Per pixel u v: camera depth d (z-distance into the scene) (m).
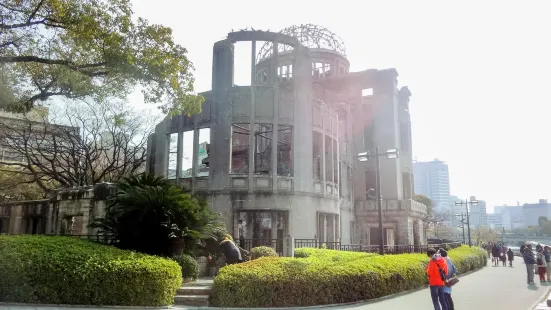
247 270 12.27
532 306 13.00
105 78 17.89
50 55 17.28
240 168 29.67
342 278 13.03
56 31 16.61
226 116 23.06
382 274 14.42
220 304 11.81
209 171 22.86
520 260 41.28
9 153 36.41
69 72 17.62
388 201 35.81
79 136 32.84
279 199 22.20
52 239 12.35
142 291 11.04
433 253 10.98
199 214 15.68
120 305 10.87
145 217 14.77
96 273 10.79
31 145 32.09
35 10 14.94
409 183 38.69
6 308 9.74
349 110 35.78
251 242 20.78
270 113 23.17
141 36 16.73
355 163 37.00
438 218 78.19
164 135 25.77
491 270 28.31
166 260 12.13
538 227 137.75
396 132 37.44
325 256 16.09
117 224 15.12
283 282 12.09
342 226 31.81
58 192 25.14
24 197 38.16
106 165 36.19
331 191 25.27
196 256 16.72
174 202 14.98
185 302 12.12
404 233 35.16
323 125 25.31
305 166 23.41
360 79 37.88
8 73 17.33
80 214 22.69
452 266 10.86
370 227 36.22
